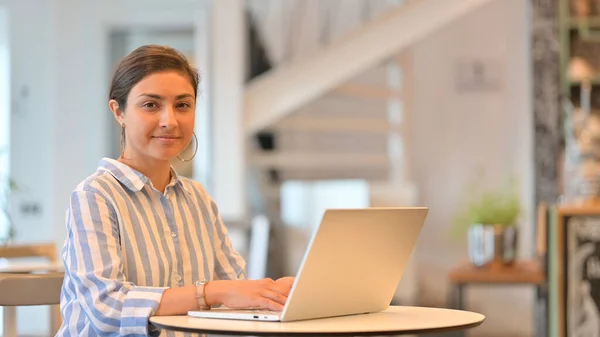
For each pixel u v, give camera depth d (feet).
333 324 5.72
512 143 28.12
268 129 24.66
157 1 24.32
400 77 26.03
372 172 28.19
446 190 28.58
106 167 7.04
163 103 6.89
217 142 22.16
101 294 6.26
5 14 24.34
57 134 24.17
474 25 28.58
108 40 24.52
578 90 24.63
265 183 25.46
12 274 7.55
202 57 22.17
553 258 16.20
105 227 6.57
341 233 5.89
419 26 23.08
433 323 5.81
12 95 24.22
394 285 6.74
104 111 24.34
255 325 5.60
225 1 22.20
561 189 23.27
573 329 15.81
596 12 24.06
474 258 17.62
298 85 22.99
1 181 23.70
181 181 7.56
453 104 28.63
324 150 28.76
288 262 25.08
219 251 7.79
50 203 24.11
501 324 24.47
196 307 6.28
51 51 24.26
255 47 24.64
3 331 8.71
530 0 23.45
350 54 23.11
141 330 6.11
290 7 25.12
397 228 6.42
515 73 28.17
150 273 6.81
